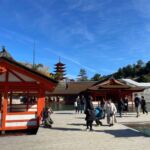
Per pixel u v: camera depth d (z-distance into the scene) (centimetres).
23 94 2755
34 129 1716
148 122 2419
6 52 1853
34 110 1978
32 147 1320
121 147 1320
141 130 1998
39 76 1716
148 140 1507
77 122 2391
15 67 1680
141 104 3406
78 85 7081
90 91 4638
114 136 1638
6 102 1681
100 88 4569
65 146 1345
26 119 1706
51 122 2050
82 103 3641
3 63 1661
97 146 1344
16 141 1473
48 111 2058
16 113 1692
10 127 1673
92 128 1980
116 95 4781
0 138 1568
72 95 6881
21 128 1689
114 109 2117
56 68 10844
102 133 1752
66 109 4969
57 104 6769
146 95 8719
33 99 2834
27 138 1569
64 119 2678
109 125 2102
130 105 5769
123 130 1884
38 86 1747
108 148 1298
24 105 2184
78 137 1602
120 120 2544
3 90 1711
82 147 1322
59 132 1795
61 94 6881
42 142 1447
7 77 1695
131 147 1320
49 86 1739
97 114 2105
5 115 1672
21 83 1716
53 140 1503
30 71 1702
